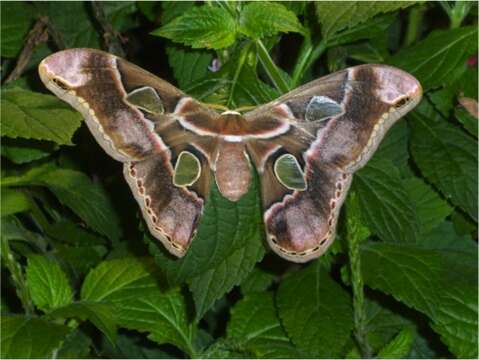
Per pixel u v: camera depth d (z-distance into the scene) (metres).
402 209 0.50
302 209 0.45
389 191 0.51
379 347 0.52
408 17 0.57
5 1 0.60
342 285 0.55
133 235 0.57
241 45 0.49
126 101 0.44
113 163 0.61
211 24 0.48
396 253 0.51
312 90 0.45
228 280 0.48
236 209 0.46
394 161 0.54
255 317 0.53
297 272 0.52
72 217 0.58
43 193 0.58
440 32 0.52
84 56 0.43
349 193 0.50
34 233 0.55
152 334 0.52
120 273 0.53
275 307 0.53
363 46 0.55
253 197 0.46
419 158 0.52
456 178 0.51
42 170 0.53
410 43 0.57
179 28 0.48
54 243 0.56
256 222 0.46
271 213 0.45
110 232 0.53
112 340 0.50
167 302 0.53
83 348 0.54
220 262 0.46
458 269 0.54
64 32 0.60
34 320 0.49
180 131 0.45
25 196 0.51
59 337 0.48
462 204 0.51
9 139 0.53
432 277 0.50
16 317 0.49
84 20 0.60
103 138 0.44
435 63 0.51
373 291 0.54
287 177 0.45
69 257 0.56
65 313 0.50
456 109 0.52
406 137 0.54
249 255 0.48
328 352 0.50
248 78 0.48
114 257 0.55
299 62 0.51
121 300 0.53
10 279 0.57
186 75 0.52
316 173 0.45
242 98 0.48
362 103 0.44
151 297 0.53
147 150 0.44
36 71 0.60
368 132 0.44
